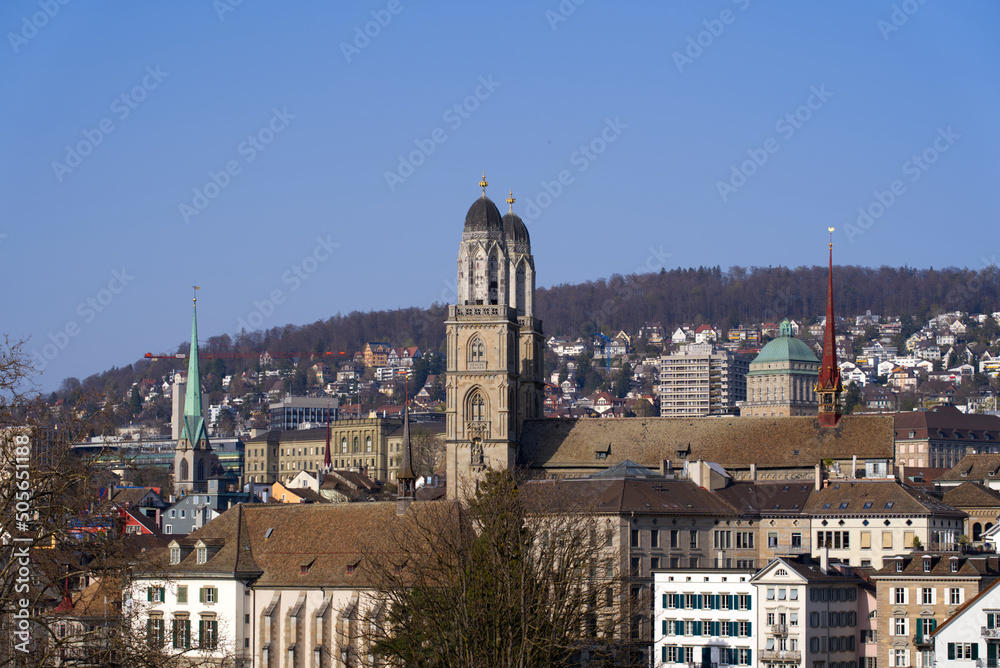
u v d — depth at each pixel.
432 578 150.75
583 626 154.62
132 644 114.62
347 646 189.12
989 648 190.25
